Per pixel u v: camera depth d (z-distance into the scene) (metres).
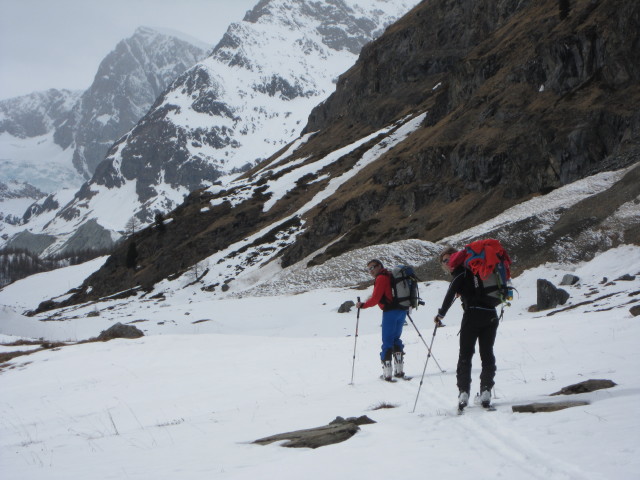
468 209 67.69
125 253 147.38
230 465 5.89
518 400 7.70
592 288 34.81
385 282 11.84
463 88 94.19
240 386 14.02
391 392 10.27
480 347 7.73
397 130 124.88
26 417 14.37
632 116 59.22
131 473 5.98
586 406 6.46
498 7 129.12
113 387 16.56
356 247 75.56
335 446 6.14
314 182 126.62
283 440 6.81
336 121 170.00
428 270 48.25
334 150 146.25
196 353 20.69
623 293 30.45
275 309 49.28
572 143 61.28
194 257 121.94
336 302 47.78
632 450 4.62
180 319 50.00
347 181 111.38
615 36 65.75
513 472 4.60
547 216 48.47
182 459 6.48
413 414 7.68
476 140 72.94
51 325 51.88
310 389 12.21
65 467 6.90
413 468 4.99
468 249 7.96
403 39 154.12
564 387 7.80
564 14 78.56
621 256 38.50
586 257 41.59
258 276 92.44
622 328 14.19
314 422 8.20
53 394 16.86
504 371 10.68
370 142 129.25
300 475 5.13
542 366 10.54
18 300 195.25
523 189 64.38
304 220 108.12
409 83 147.38
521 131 68.56
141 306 91.38
